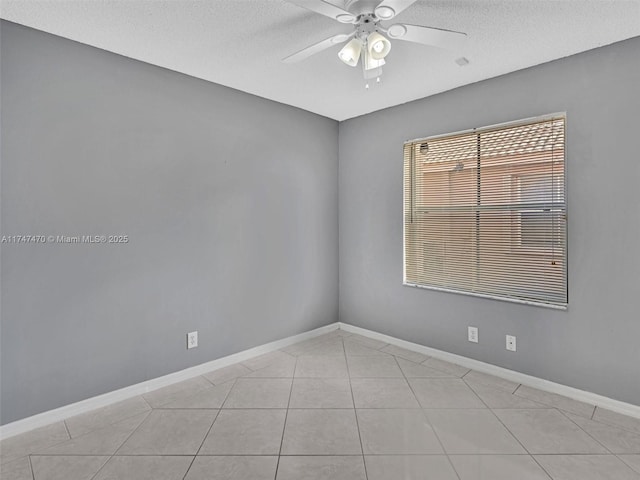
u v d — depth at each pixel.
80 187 2.34
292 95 3.30
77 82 2.32
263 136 3.37
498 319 2.89
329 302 4.05
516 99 2.75
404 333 3.55
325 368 3.08
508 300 2.82
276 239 3.51
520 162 2.75
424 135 3.33
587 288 2.46
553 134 2.58
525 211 2.73
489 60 2.58
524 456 1.93
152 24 2.11
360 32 1.82
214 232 3.04
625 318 2.32
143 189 2.63
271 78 2.91
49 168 2.22
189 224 2.88
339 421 2.27
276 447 2.01
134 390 2.60
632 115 2.27
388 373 2.98
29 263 2.16
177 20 2.07
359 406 2.46
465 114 3.05
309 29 2.18
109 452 1.97
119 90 2.50
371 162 3.78
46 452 1.97
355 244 3.96
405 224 3.51
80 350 2.36
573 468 1.83
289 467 1.85
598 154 2.40
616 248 2.35
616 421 2.25
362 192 3.87
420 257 3.40
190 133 2.88
